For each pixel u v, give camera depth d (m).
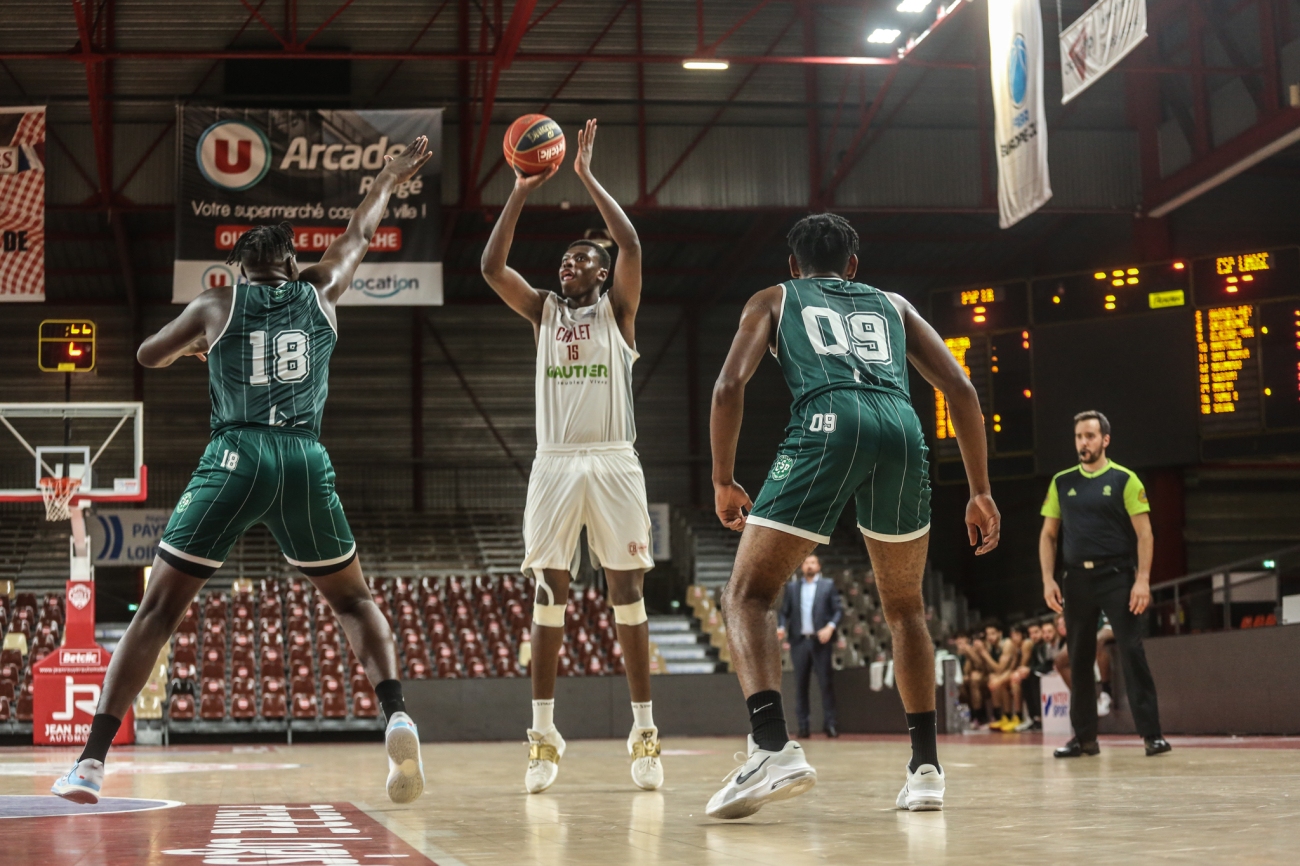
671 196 17.81
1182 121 17.19
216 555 3.19
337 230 14.56
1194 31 16.55
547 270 22.66
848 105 17.95
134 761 8.03
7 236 14.27
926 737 3.11
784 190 18.00
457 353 23.19
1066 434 16.11
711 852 2.24
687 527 21.14
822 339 3.02
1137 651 6.00
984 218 20.52
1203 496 19.45
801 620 11.59
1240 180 18.50
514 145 4.54
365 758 8.61
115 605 20.58
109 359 21.95
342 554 3.33
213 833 2.71
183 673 14.85
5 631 16.97
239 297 3.33
